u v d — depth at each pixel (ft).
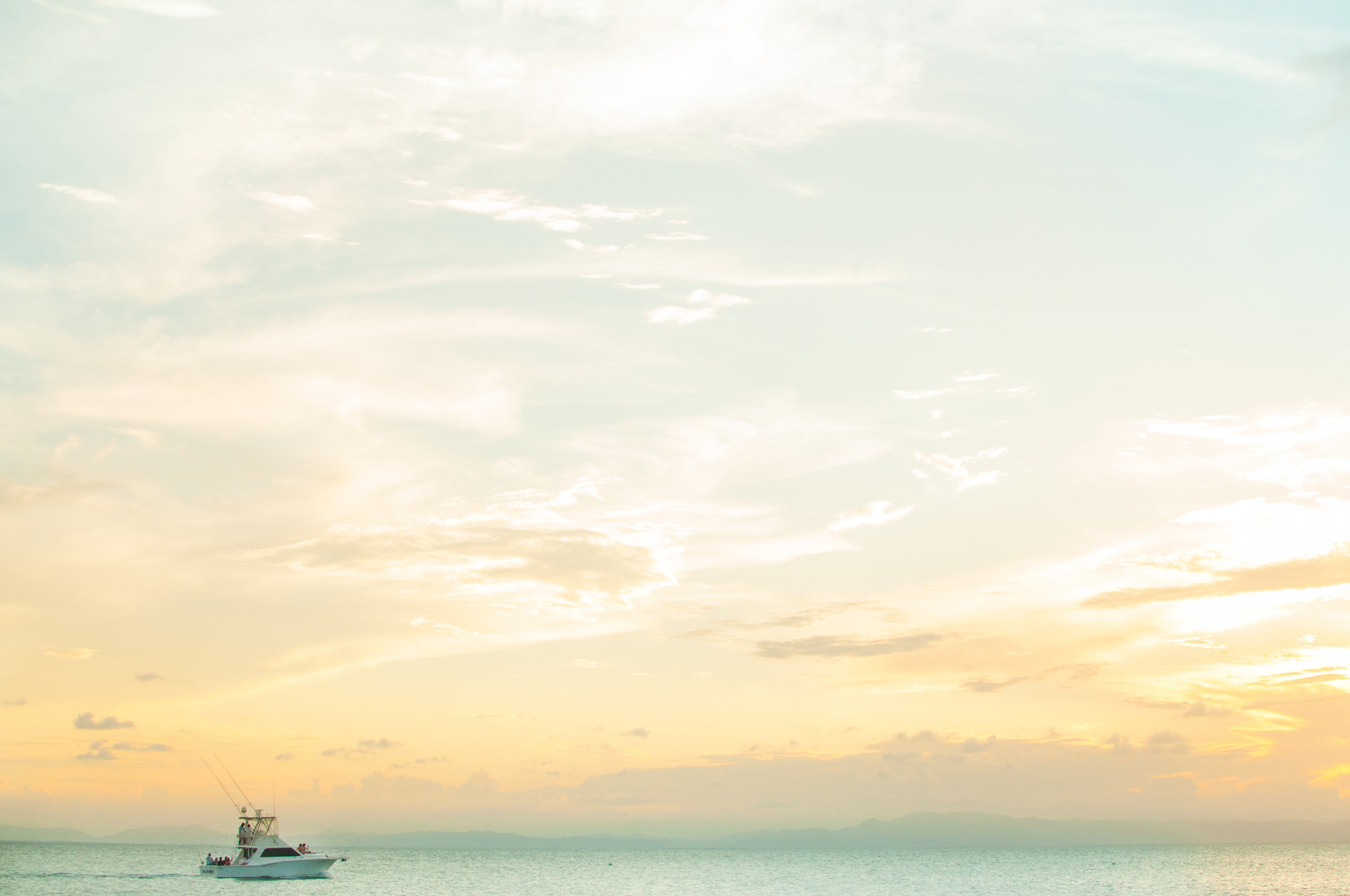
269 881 404.98
